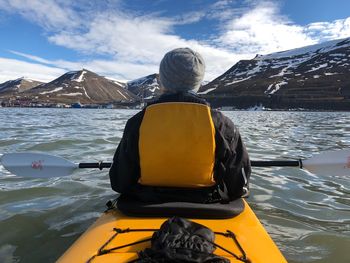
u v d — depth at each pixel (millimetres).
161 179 1167
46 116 15500
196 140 1118
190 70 1165
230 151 1166
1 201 2162
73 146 4398
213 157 1137
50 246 1583
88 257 939
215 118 1150
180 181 1168
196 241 882
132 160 1184
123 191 1243
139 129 1150
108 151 4016
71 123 9711
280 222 1905
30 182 2566
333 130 8273
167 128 1121
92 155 3742
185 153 1121
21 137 5398
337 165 1684
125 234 1052
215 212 1146
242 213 1212
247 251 977
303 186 2625
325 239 1694
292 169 3139
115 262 904
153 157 1130
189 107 1135
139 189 1227
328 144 5219
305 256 1529
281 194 2414
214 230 1083
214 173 1189
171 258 821
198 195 1188
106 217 1197
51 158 1735
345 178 2877
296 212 2068
